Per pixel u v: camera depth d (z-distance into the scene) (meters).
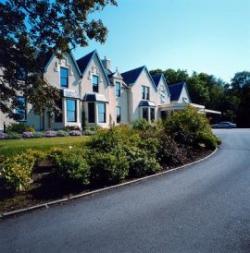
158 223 6.02
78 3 11.11
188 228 5.69
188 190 8.58
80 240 5.35
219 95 71.56
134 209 7.01
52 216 6.73
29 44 11.65
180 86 47.34
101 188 9.06
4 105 12.58
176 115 17.69
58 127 26.00
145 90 38.84
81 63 30.91
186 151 14.87
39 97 12.27
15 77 11.75
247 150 16.73
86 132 23.23
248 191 8.24
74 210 7.11
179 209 6.86
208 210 6.71
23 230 5.93
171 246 4.95
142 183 9.75
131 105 36.44
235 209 6.72
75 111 27.59
